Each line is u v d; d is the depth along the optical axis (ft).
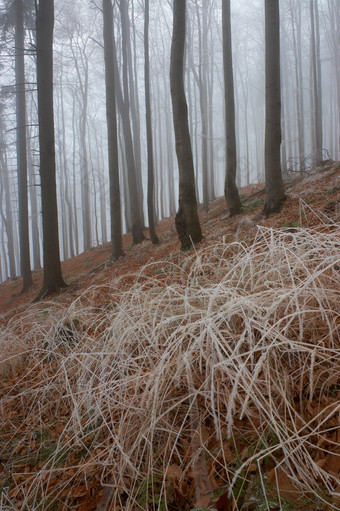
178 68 26.55
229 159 39.11
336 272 7.01
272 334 5.63
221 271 9.91
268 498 4.22
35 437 7.91
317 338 6.48
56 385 9.16
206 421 5.97
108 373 6.94
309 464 4.41
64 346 11.50
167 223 75.66
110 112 45.65
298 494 4.19
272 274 8.00
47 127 31.73
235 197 39.14
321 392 5.35
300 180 42.42
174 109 27.07
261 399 5.47
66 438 7.23
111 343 8.27
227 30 39.04
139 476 5.48
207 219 50.01
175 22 26.09
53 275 32.53
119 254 45.80
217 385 5.57
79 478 5.98
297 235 8.19
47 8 31.30
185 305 7.23
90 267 54.34
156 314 7.52
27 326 14.94
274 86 28.07
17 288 61.31
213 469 4.83
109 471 5.62
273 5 27.35
